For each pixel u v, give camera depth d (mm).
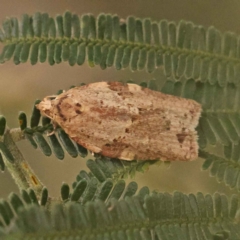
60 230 87
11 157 93
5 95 109
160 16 106
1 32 93
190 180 106
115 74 107
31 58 93
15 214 88
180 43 94
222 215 92
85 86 95
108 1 107
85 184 91
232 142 94
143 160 94
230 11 105
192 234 91
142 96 94
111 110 94
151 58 94
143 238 89
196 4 106
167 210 90
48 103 93
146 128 94
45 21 93
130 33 94
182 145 94
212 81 94
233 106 94
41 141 93
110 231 89
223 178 94
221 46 94
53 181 107
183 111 94
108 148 94
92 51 94
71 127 93
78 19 94
